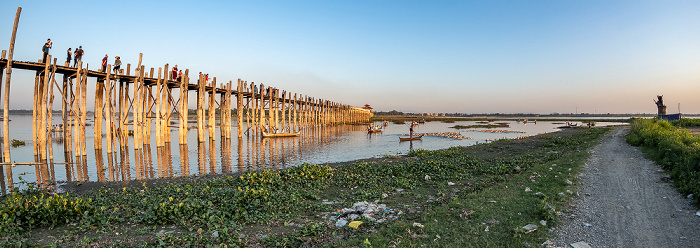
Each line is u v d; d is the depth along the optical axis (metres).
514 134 62.56
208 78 42.97
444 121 139.88
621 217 9.53
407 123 121.50
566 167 17.23
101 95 32.00
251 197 11.83
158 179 19.41
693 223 8.84
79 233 9.06
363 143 44.72
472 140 49.56
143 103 33.72
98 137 32.03
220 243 8.23
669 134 24.50
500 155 26.05
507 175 16.73
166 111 36.53
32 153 31.11
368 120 149.00
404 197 13.07
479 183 14.68
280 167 25.39
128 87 33.84
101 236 8.85
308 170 17.50
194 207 10.60
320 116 86.69
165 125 36.66
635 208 10.30
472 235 8.37
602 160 19.55
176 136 53.91
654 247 7.62
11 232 8.67
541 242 7.95
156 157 29.98
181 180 18.67
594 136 39.62
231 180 16.38
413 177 17.03
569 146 29.31
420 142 46.38
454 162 21.06
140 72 32.75
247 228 9.65
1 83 24.67
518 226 8.71
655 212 9.84
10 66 23.75
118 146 36.03
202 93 40.78
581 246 7.70
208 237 8.67
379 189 14.41
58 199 10.41
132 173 22.98
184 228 9.58
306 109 73.00
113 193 14.49
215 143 42.38
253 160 29.17
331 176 17.31
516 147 31.38
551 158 21.88
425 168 18.53
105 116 29.55
